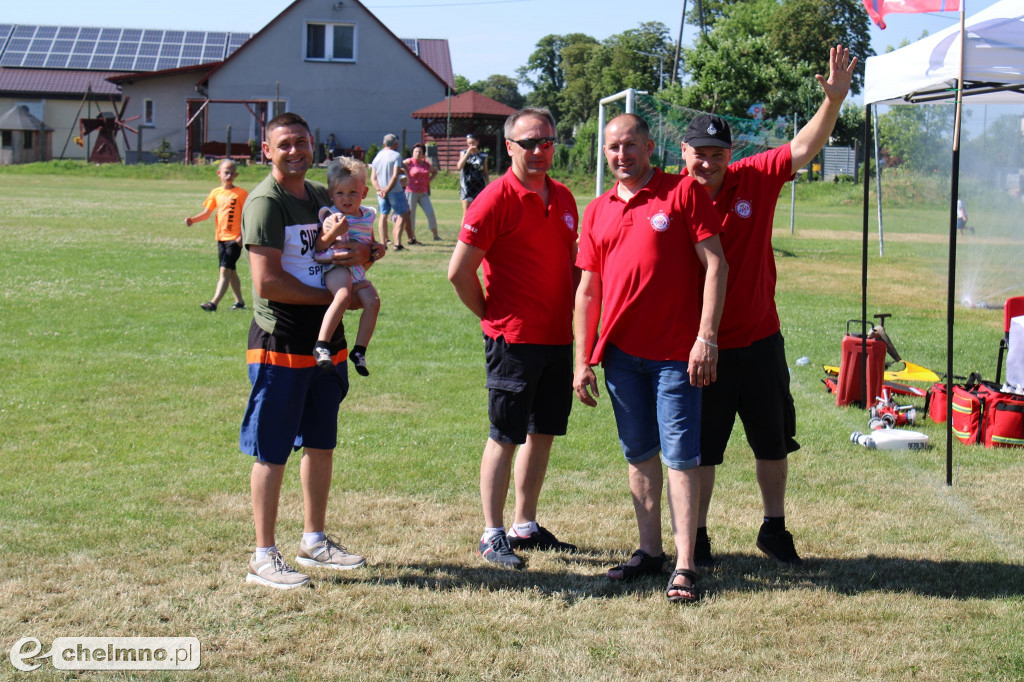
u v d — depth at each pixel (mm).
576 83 103625
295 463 5977
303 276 4188
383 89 50812
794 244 20844
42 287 12141
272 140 4141
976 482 5801
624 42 95938
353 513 5125
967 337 10359
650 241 4113
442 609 3969
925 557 4621
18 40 59062
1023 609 4023
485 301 4648
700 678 3455
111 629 3730
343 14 50000
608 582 4289
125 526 4793
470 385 8008
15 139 54188
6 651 3529
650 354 4176
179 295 11977
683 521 4160
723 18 69875
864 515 5215
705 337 4047
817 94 42250
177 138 52938
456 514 5145
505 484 4598
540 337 4520
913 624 3885
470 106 46812
